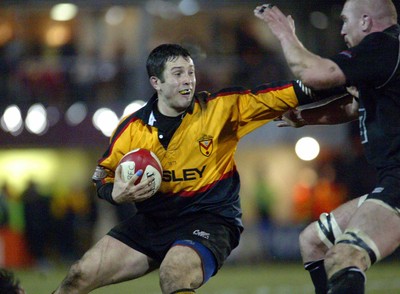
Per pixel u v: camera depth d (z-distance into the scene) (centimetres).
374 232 1953
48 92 8019
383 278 5288
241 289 4753
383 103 2055
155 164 2225
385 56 2023
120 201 2228
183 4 8112
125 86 8094
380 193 2006
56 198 7338
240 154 8575
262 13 2138
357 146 7831
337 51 8144
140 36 8144
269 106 2272
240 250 7306
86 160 8731
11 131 7962
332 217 2208
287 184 8475
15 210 7112
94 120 7925
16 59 8181
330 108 2397
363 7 2120
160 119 2277
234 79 8031
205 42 8325
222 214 2284
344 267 1903
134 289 4838
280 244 7312
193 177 2272
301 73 2039
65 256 7300
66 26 8544
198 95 2308
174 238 2286
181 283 2100
